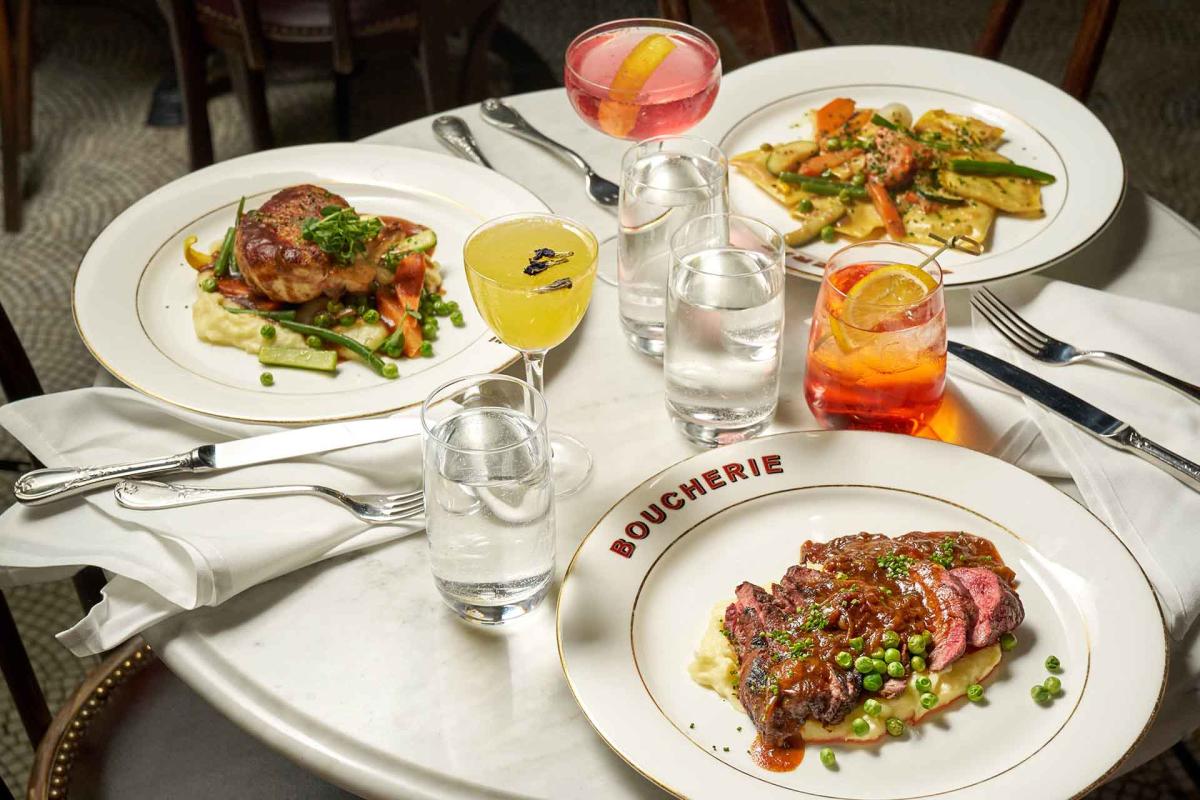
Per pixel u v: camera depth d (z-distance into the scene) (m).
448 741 1.02
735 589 1.11
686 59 1.56
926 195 1.62
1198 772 1.96
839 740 0.98
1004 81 1.83
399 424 1.28
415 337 1.43
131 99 4.16
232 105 4.11
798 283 1.55
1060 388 1.31
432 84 2.82
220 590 1.11
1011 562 1.12
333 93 4.15
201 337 1.46
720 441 1.30
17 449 2.99
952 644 0.99
